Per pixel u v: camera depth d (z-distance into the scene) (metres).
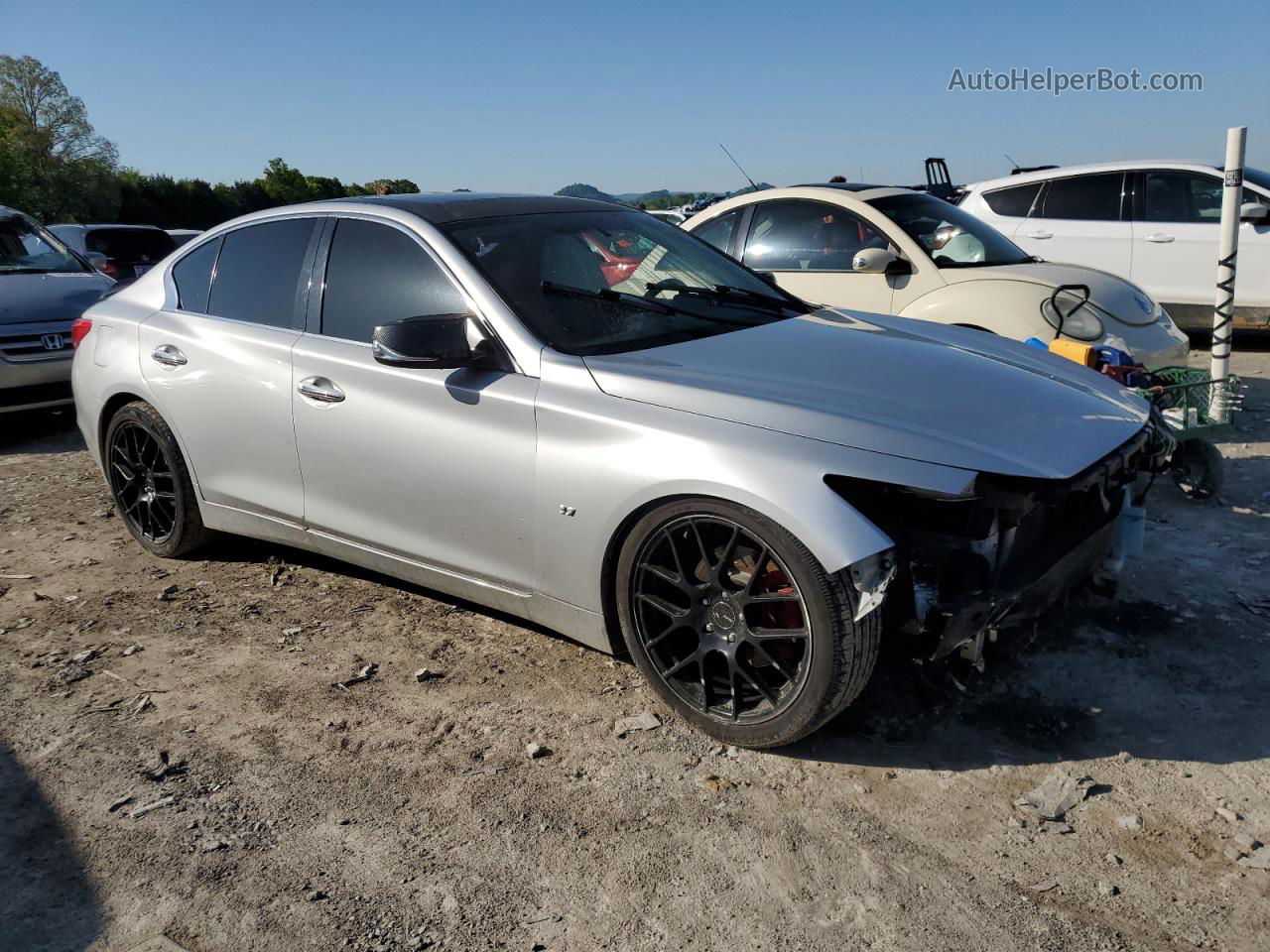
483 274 3.47
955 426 2.86
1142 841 2.54
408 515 3.60
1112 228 9.83
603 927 2.30
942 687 3.24
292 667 3.60
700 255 4.25
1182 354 5.97
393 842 2.62
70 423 7.93
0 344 7.00
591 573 3.14
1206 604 3.86
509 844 2.60
